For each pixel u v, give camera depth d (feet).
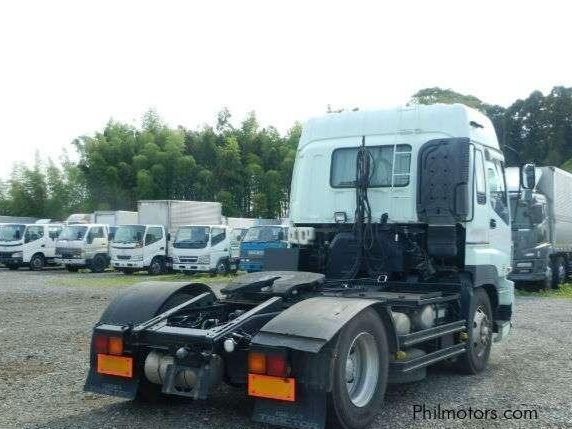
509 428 17.21
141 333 17.51
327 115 25.90
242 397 20.22
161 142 132.57
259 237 72.49
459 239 23.13
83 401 19.62
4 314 40.73
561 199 64.18
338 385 15.52
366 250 23.26
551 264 63.52
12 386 21.45
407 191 23.30
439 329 20.56
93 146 131.85
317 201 25.27
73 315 40.24
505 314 27.04
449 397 20.40
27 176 143.64
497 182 26.48
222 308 20.08
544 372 24.26
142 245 82.12
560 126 155.33
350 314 16.06
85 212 137.39
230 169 128.16
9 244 90.33
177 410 18.71
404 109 24.26
